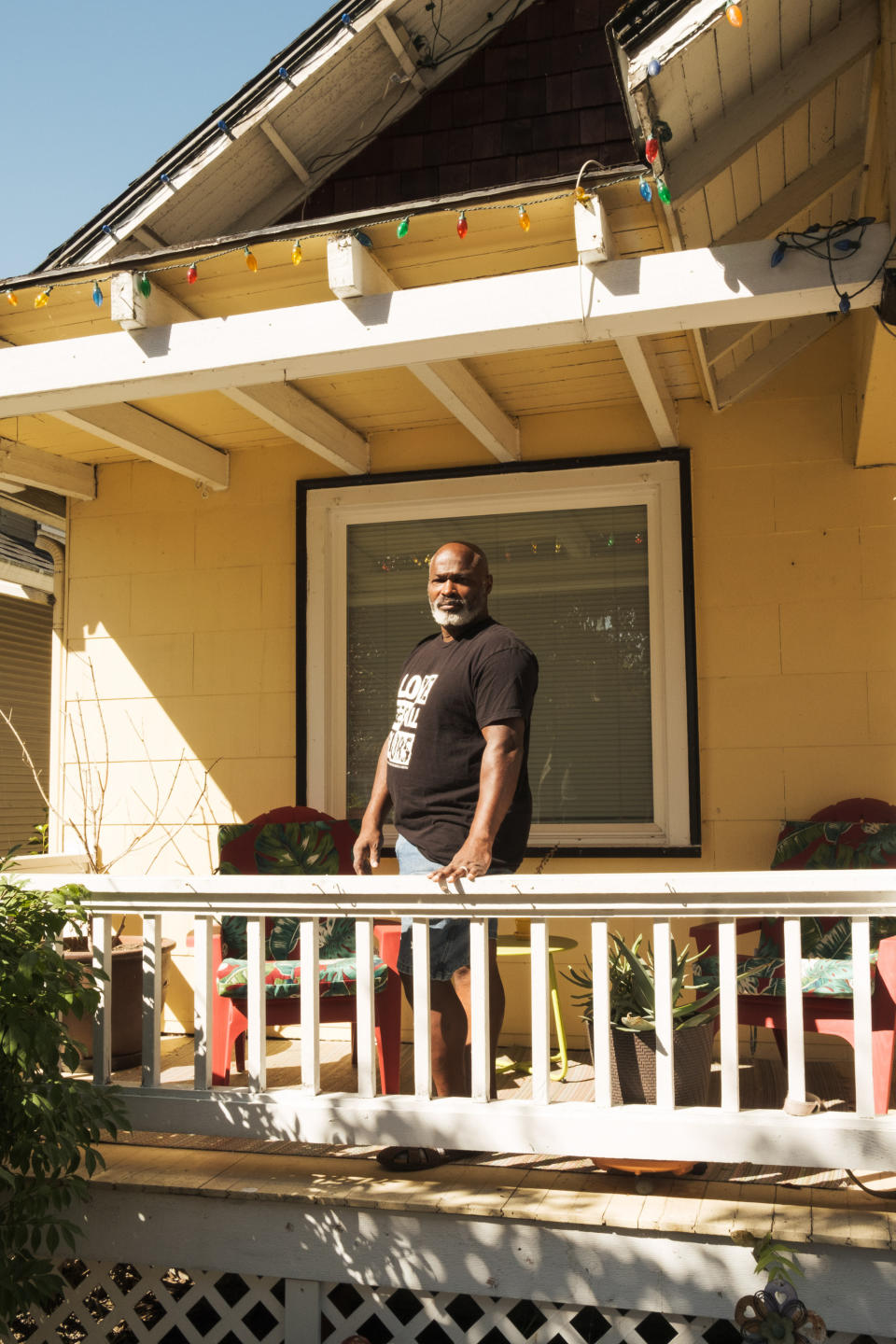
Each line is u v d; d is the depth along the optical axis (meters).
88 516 5.16
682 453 4.38
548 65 4.21
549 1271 2.49
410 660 3.03
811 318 4.14
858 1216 2.41
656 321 2.78
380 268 3.07
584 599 4.54
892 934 3.33
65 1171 2.66
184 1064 4.12
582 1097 3.45
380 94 4.15
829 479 4.25
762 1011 3.11
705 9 2.36
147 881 2.89
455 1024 2.83
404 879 2.66
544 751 4.52
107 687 5.05
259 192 4.17
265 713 4.83
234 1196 2.66
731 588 4.32
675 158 2.74
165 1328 2.79
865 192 3.24
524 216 2.74
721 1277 2.40
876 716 4.14
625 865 4.32
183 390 3.26
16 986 2.51
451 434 4.69
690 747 4.27
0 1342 2.78
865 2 2.66
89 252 3.82
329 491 4.80
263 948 2.87
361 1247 2.61
